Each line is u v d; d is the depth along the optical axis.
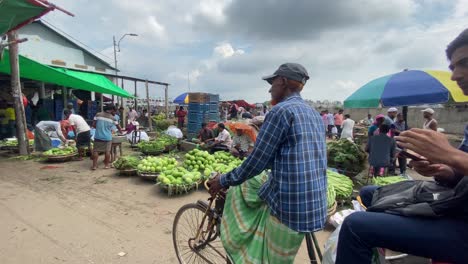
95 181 6.81
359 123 21.64
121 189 6.25
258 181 2.46
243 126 8.76
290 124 2.07
